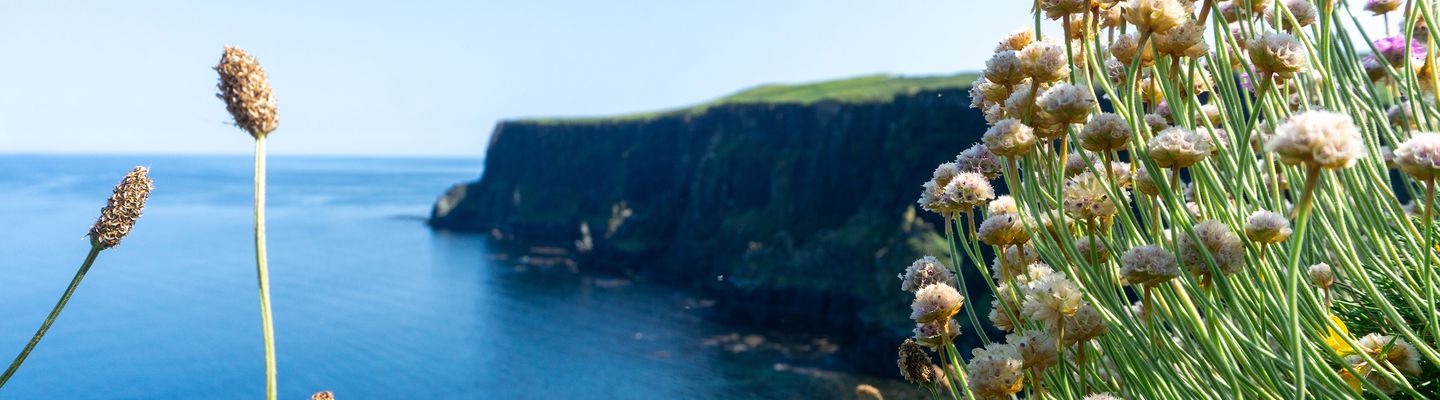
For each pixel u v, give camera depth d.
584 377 69.69
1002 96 2.93
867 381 67.81
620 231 136.25
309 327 83.75
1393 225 3.08
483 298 100.88
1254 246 2.25
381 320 88.06
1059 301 2.23
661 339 81.69
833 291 91.06
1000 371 2.34
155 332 80.25
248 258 126.75
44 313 86.81
